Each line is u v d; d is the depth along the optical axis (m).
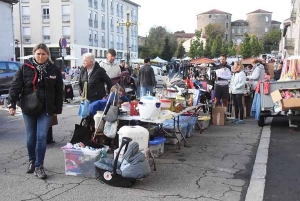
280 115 8.45
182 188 4.43
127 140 4.45
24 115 4.74
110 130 5.36
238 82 9.30
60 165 5.32
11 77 15.48
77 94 17.27
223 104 9.69
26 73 4.61
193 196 4.16
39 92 4.60
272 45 97.25
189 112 7.99
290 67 9.38
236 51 75.69
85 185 4.47
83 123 5.88
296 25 32.66
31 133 4.80
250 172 5.12
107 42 56.16
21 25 47.38
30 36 47.47
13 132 7.89
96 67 6.02
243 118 9.95
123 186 4.39
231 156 5.99
